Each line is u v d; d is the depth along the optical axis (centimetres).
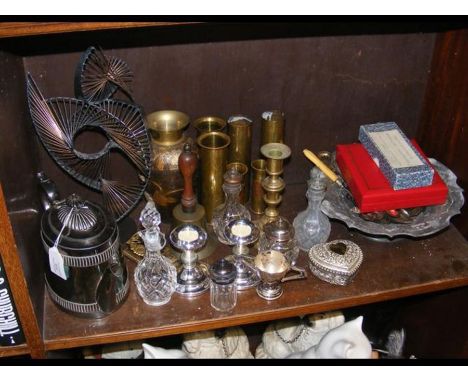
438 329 122
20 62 94
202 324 92
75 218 85
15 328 87
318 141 120
